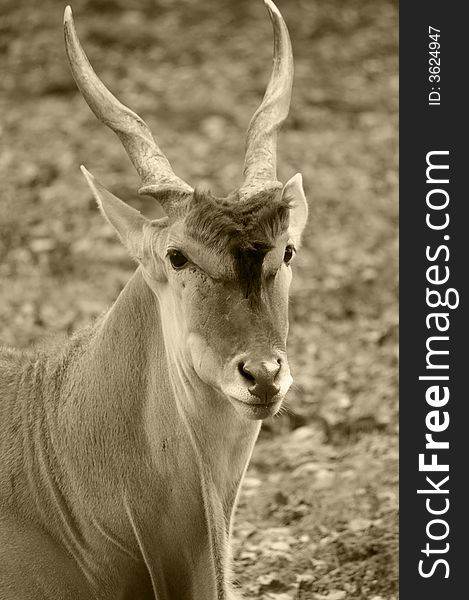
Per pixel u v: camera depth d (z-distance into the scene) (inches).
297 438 772.6
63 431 465.1
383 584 585.3
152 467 445.7
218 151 1362.0
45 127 1418.6
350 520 643.5
